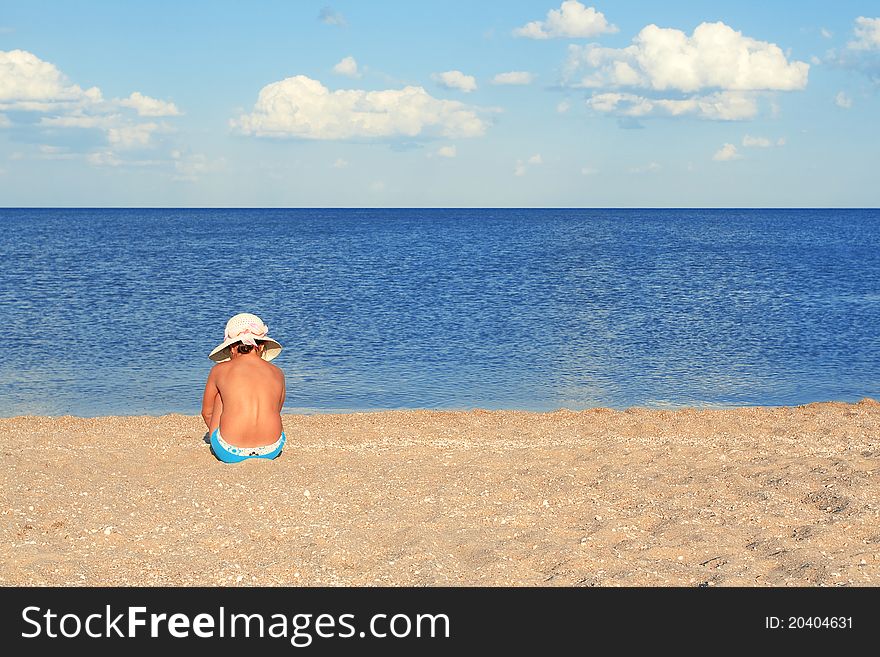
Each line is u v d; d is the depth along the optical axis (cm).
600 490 717
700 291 3234
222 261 4769
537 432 1016
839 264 4706
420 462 808
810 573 520
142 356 1784
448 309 2650
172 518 625
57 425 1055
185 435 982
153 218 18250
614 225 14200
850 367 1712
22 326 2183
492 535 598
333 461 806
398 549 570
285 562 545
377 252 5819
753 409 1191
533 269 4325
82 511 632
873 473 739
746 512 646
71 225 12250
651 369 1692
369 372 1650
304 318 2428
